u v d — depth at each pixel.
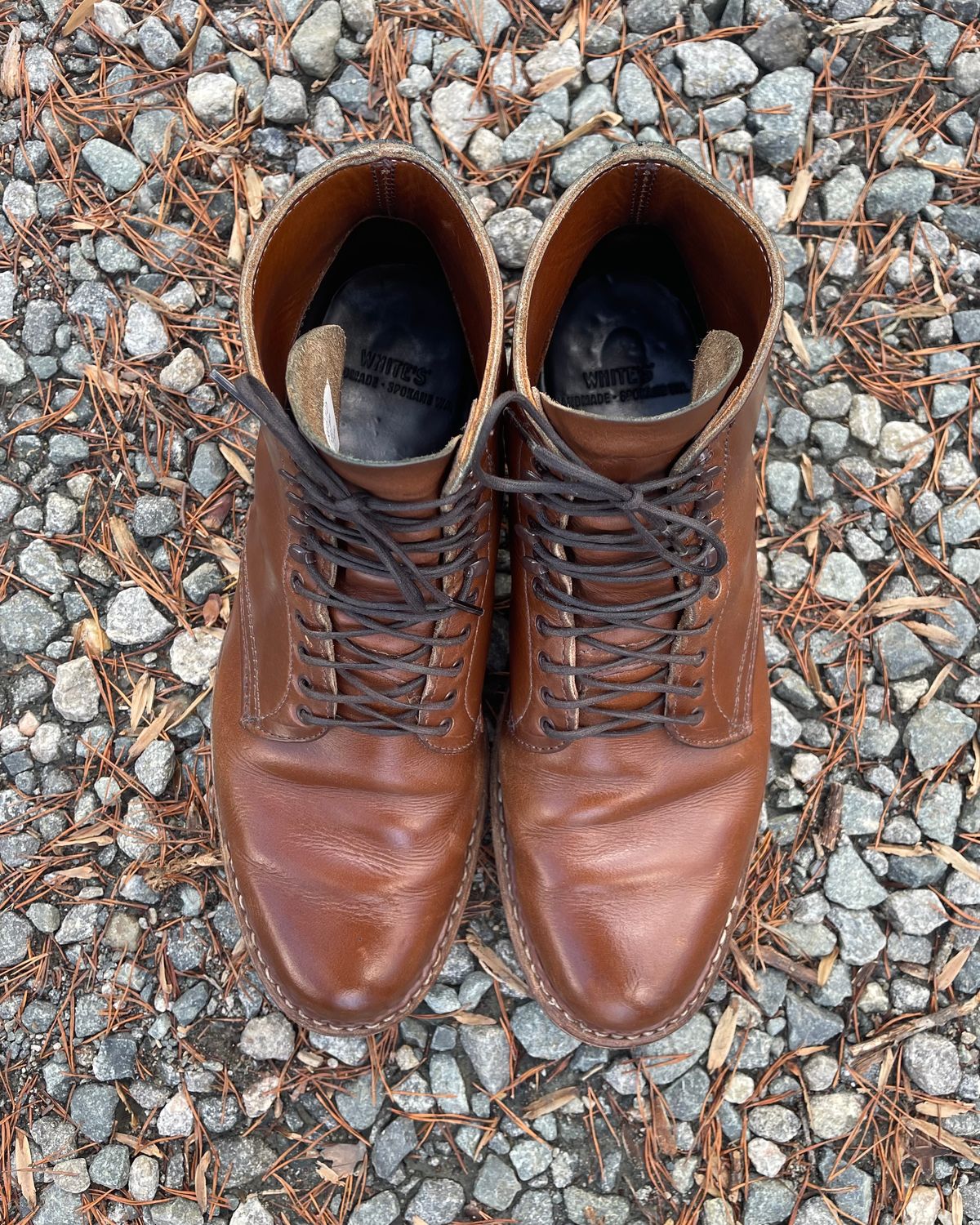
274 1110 0.55
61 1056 0.55
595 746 0.50
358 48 0.60
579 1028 0.51
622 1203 0.54
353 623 0.48
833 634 0.58
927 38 0.60
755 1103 0.55
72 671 0.57
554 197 0.59
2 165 0.59
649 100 0.59
